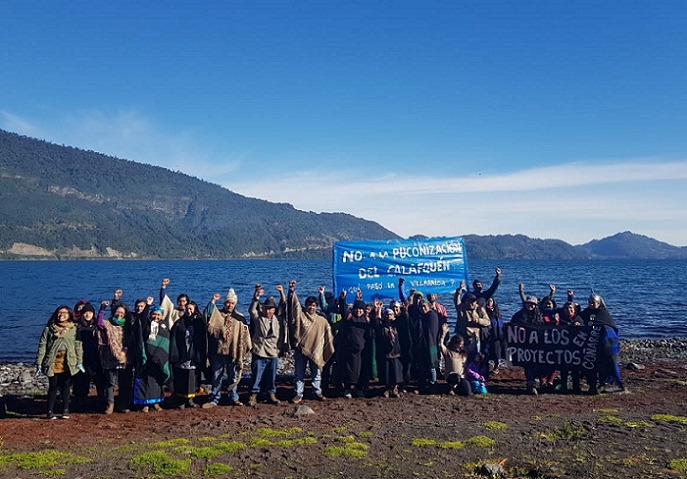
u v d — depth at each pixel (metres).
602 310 11.86
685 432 8.41
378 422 9.38
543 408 10.36
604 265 176.12
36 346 23.89
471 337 12.16
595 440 8.04
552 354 11.77
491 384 12.91
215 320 10.90
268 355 11.04
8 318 33.34
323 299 13.69
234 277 92.12
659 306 38.00
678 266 160.62
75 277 92.06
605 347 11.52
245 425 9.27
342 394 11.79
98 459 7.43
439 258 13.80
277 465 7.14
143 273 112.44
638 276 88.50
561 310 12.27
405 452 7.64
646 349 19.52
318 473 6.85
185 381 10.75
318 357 11.21
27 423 9.62
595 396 11.40
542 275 94.06
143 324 10.52
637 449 7.59
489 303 12.82
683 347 19.89
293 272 116.19
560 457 7.31
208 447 7.86
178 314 11.19
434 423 9.23
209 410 10.59
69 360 9.96
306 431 8.79
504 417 9.68
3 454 7.72
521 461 7.18
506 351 12.08
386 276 13.64
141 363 10.43
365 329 11.62
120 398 10.54
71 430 9.11
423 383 12.19
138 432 8.95
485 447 7.81
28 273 109.25
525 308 12.19
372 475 6.78
